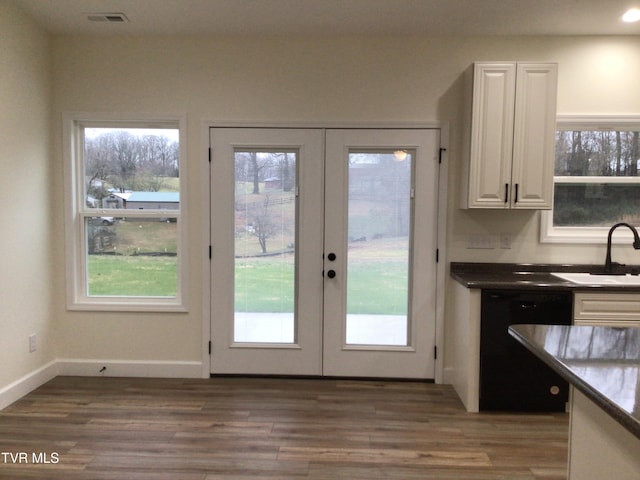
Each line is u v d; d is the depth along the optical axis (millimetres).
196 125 3309
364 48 3252
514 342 2803
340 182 3295
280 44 3266
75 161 3371
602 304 2730
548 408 2836
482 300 2803
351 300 3381
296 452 2352
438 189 3277
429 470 2205
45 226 3244
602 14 2863
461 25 3051
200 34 3244
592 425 1291
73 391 3115
